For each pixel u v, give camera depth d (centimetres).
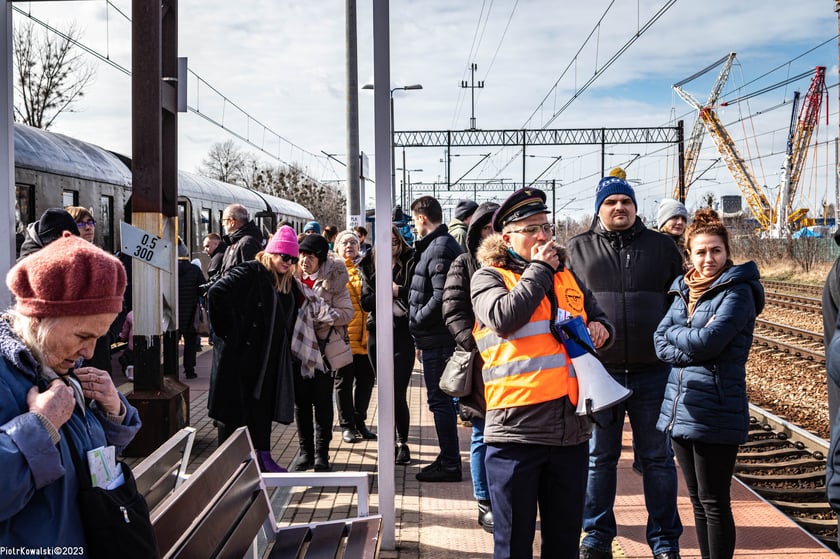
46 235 511
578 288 341
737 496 524
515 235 333
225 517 290
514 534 313
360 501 363
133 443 630
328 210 7206
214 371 541
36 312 180
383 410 419
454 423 564
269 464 544
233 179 7238
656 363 421
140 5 643
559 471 315
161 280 646
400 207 1177
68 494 179
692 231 381
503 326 308
